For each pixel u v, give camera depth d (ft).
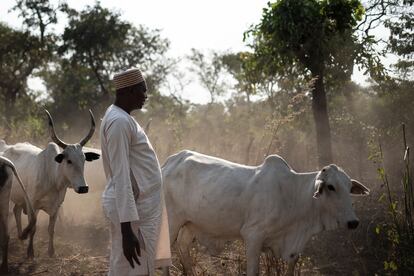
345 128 45.70
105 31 106.52
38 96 103.55
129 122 12.18
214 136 59.98
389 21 38.11
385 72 34.40
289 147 38.96
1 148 30.53
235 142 50.26
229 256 22.39
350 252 22.86
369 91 54.54
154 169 12.60
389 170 38.68
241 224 18.48
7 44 97.71
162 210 12.87
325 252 22.98
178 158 20.11
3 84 98.94
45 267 23.32
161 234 13.05
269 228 18.01
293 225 18.35
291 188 18.29
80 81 117.29
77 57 107.24
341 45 33.63
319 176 17.85
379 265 21.36
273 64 35.24
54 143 25.94
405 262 18.62
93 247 26.37
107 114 12.34
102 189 30.83
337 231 24.76
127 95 12.57
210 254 21.59
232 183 18.49
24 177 26.00
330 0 33.14
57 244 26.63
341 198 17.57
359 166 40.22
